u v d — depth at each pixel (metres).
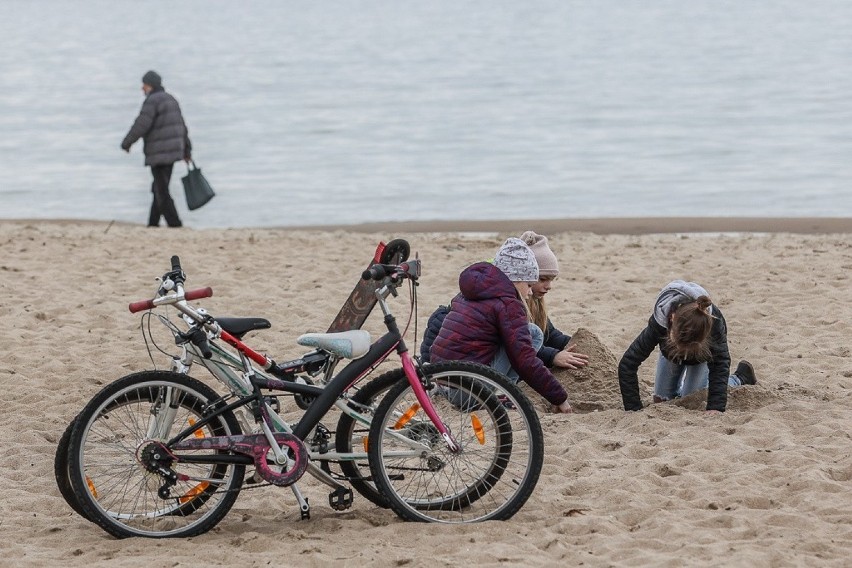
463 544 18.06
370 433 18.91
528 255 23.98
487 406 19.31
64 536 18.98
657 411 25.30
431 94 141.12
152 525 19.06
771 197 72.25
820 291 38.06
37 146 100.44
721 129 105.38
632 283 40.50
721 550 17.36
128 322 35.88
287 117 120.44
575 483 21.06
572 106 126.12
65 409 27.14
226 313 36.81
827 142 95.75
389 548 17.78
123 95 145.75
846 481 20.77
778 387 27.22
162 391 18.77
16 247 49.31
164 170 58.97
